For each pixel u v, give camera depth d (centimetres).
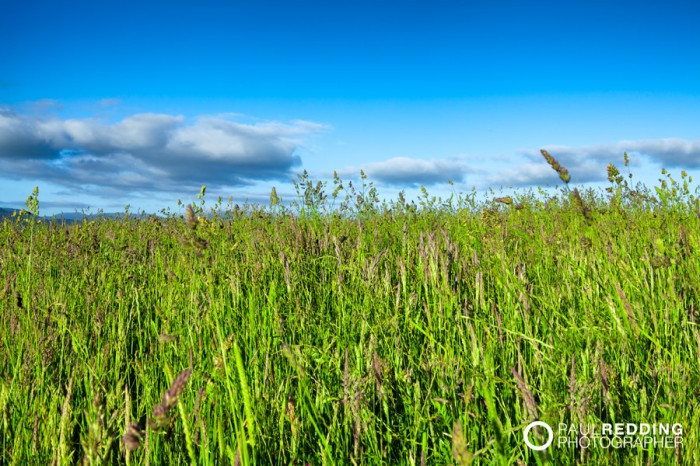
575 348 261
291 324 319
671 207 595
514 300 307
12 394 247
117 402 205
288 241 484
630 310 256
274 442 216
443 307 310
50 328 309
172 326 325
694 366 239
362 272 373
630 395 221
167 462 204
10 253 550
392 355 272
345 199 779
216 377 212
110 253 579
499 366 247
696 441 188
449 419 215
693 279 309
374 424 213
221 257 434
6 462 212
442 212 871
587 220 287
